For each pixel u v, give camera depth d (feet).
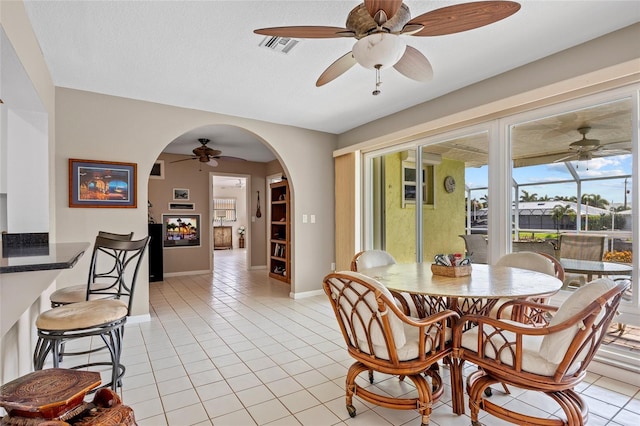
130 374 7.83
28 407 3.30
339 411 6.34
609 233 7.97
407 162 13.88
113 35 7.64
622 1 6.54
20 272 4.29
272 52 8.52
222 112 13.34
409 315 7.84
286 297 15.61
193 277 21.22
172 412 6.30
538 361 4.84
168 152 21.85
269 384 7.37
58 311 5.92
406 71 7.11
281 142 15.07
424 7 6.85
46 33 7.47
